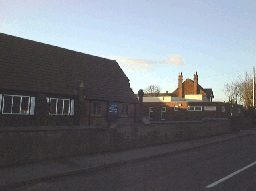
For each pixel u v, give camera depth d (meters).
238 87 85.00
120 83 39.03
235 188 10.42
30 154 14.43
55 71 31.64
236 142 28.80
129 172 13.48
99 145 18.56
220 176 12.45
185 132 28.77
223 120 38.75
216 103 57.62
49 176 12.03
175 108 60.94
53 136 15.59
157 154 18.77
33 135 14.55
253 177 12.28
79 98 31.38
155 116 62.31
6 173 12.16
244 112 56.56
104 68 38.78
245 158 17.86
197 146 23.98
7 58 28.02
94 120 33.44
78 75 33.97
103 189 10.30
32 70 29.28
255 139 32.25
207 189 10.27
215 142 27.66
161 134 24.88
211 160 17.11
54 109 29.47
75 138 16.92
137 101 39.22
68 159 15.73
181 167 14.75
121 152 19.17
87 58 37.69
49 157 15.36
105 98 34.66
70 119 30.69
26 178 11.45
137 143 21.91
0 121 25.25
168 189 10.25
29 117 27.25
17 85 26.70
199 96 68.00
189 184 10.99
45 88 28.88
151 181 11.52
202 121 32.62
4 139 13.30
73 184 11.11
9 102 26.02
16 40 30.52
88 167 13.99
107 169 14.30
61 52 34.66
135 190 10.12
